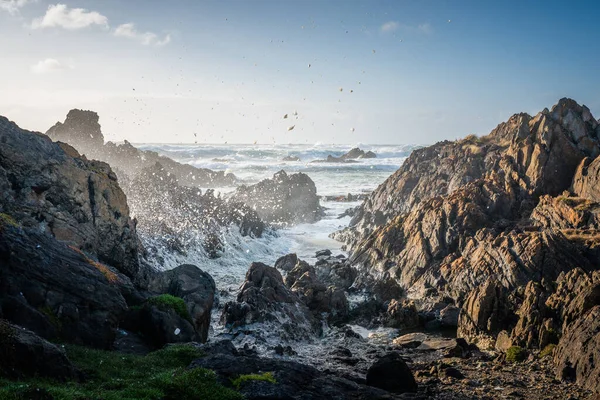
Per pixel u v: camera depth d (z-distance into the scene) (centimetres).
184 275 3150
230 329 3094
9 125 2891
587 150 4438
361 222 6056
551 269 3309
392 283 4006
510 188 4394
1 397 1296
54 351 1658
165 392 1647
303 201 7106
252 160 17088
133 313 2539
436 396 2184
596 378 2261
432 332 3300
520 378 2441
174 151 18450
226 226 5341
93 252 2997
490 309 3152
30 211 2741
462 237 4038
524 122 4866
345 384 1962
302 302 3456
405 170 6475
